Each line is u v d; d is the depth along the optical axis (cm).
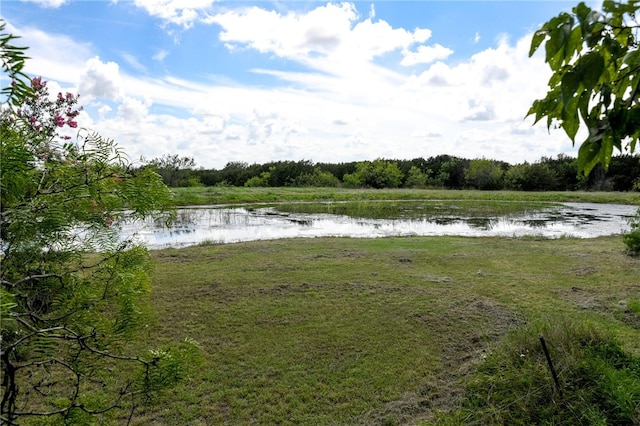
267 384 429
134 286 217
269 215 2019
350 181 4697
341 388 423
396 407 389
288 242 1205
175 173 3959
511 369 401
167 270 850
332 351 498
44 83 236
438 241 1225
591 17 78
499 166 4734
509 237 1325
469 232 1505
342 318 592
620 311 600
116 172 197
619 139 84
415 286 738
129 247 233
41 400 355
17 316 160
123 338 208
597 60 78
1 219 160
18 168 156
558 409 338
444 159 5312
